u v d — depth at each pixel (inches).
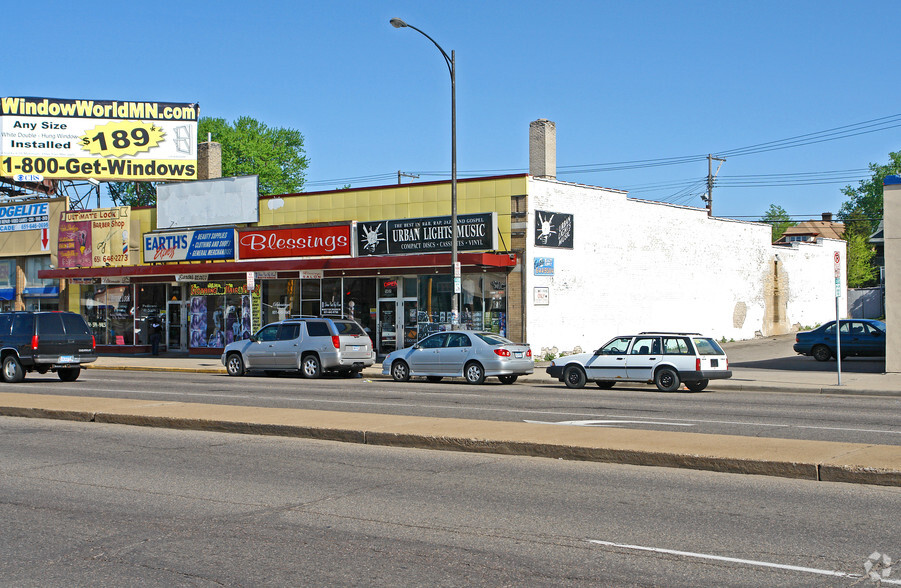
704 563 245.8
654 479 366.6
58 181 1774.1
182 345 1507.1
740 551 257.4
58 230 1610.5
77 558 257.4
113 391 817.5
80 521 303.1
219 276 1435.8
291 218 1386.6
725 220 1635.1
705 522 292.7
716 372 824.9
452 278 1239.5
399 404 680.4
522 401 711.7
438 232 1247.5
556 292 1243.2
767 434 491.8
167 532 286.5
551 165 1363.2
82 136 1716.3
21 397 683.4
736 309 1663.4
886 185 985.5
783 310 1814.7
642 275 1417.3
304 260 1291.8
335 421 514.0
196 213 1470.2
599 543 267.9
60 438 501.0
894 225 979.9
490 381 1008.2
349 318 1316.4
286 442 478.0
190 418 534.0
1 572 244.7
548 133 1358.3
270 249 1389.0
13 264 1679.4
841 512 304.3
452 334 970.7
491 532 282.7
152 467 406.0
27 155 1699.1
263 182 2470.5
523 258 1190.9
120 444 476.4
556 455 418.0
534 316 1202.6
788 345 1562.5
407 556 255.9
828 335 1233.4
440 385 927.0
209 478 378.6
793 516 299.3
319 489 353.4
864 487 345.1
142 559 255.4
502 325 1203.2
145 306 1535.4
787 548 260.1
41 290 1633.9
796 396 787.4
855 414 608.1
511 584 229.1
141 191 2549.2
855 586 225.3
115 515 311.7
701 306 1560.0
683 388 896.3
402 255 1262.3
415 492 345.7
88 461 423.8
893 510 306.7
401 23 1008.2
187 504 328.2
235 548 266.2
